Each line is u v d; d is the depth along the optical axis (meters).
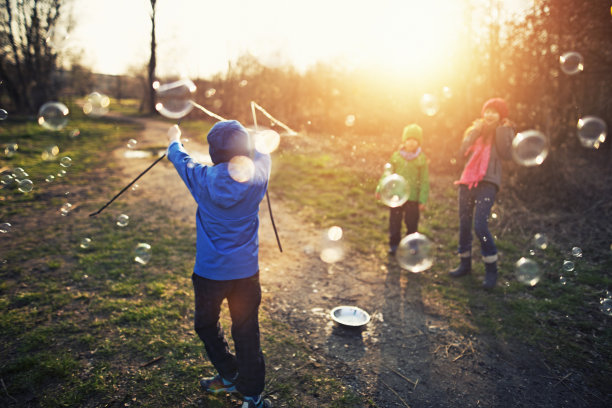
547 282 3.01
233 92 13.61
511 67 6.25
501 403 1.81
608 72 6.02
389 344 2.24
